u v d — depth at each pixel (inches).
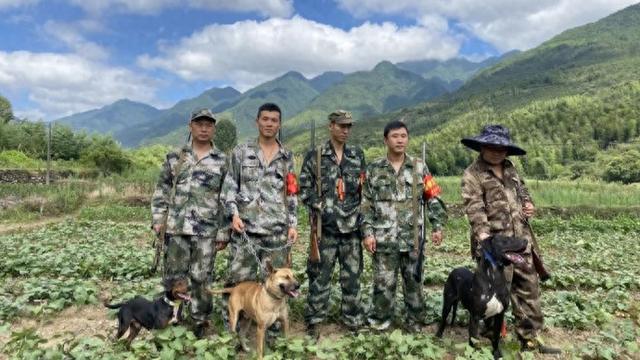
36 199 770.2
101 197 850.1
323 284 239.8
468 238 605.9
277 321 230.2
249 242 222.1
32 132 1422.2
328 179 236.5
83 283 304.8
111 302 280.5
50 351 191.6
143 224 654.5
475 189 228.5
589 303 294.8
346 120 231.1
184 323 242.1
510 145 221.0
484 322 243.3
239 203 224.7
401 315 264.1
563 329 262.8
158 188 238.4
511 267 216.8
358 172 238.8
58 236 515.8
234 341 223.6
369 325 244.1
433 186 239.5
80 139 1481.3
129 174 1248.2
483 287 208.1
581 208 813.2
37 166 1191.6
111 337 232.4
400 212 237.0
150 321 212.7
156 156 1627.7
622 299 312.8
